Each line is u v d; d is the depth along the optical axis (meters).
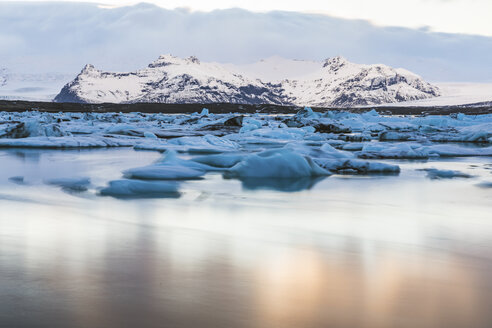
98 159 16.11
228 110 126.19
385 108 177.00
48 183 10.09
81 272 4.02
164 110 116.69
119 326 3.00
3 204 7.52
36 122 22.77
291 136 27.16
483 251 4.97
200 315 3.18
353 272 4.17
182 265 4.27
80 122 40.81
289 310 3.29
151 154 18.20
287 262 4.43
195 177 11.27
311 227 6.13
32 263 4.26
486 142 26.70
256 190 9.51
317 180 11.22
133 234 5.50
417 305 3.42
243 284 3.79
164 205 7.61
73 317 3.12
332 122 35.72
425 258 4.67
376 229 6.07
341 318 3.19
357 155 17.27
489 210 7.64
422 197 8.94
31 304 3.32
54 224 6.02
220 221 6.40
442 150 18.53
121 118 44.44
